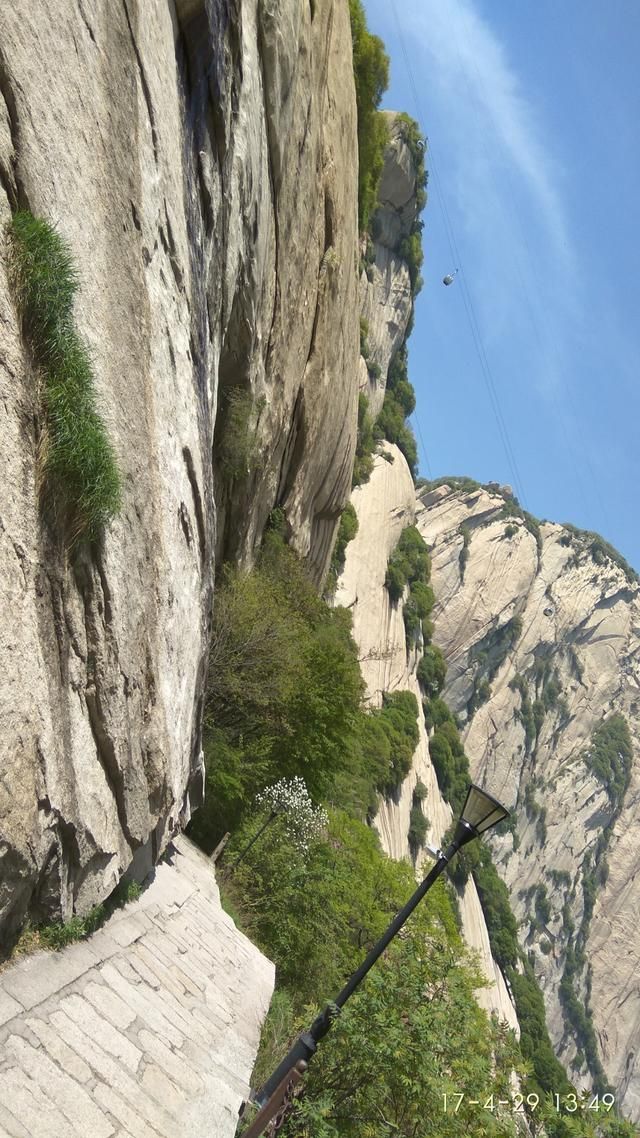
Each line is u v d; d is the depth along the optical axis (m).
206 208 12.29
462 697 136.88
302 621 23.11
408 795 72.81
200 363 11.20
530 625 149.50
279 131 17.27
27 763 5.04
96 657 6.20
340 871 17.91
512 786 139.88
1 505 4.71
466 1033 8.29
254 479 21.59
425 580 95.56
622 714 160.38
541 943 135.25
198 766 11.63
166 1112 5.34
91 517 5.76
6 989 4.96
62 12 5.99
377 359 92.25
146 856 8.66
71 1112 4.50
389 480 91.06
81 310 6.23
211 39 11.22
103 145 6.86
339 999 7.18
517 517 152.25
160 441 8.48
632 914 148.88
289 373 23.23
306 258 22.73
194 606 10.40
